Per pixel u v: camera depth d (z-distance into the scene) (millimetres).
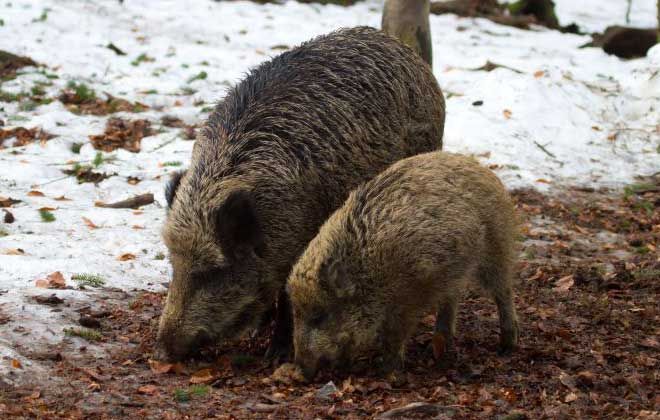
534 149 16703
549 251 12641
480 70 21047
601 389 7930
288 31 25312
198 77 20469
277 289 8547
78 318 9219
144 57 21797
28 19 23375
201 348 8383
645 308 10328
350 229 7867
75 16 24156
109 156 15523
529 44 24750
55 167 14867
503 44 24672
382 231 7781
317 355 7867
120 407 7285
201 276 8086
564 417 7164
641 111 18516
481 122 17281
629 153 17031
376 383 7938
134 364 8281
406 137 9688
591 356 8820
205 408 7367
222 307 8188
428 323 10070
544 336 9477
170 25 24734
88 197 13789
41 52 21203
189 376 8125
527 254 12375
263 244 8305
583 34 26922
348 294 7789
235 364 8602
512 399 7629
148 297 10047
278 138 8516
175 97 19141
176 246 8070
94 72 20406
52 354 8219
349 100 9047
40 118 17031
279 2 28828
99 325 9125
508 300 8867
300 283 7750
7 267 10375
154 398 7527
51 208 12914
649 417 7074
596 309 10328
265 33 25000
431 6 28156
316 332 7840
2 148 15789
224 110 8852
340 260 7766
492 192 8461
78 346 8578
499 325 9312
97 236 11984
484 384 8062
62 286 10031
